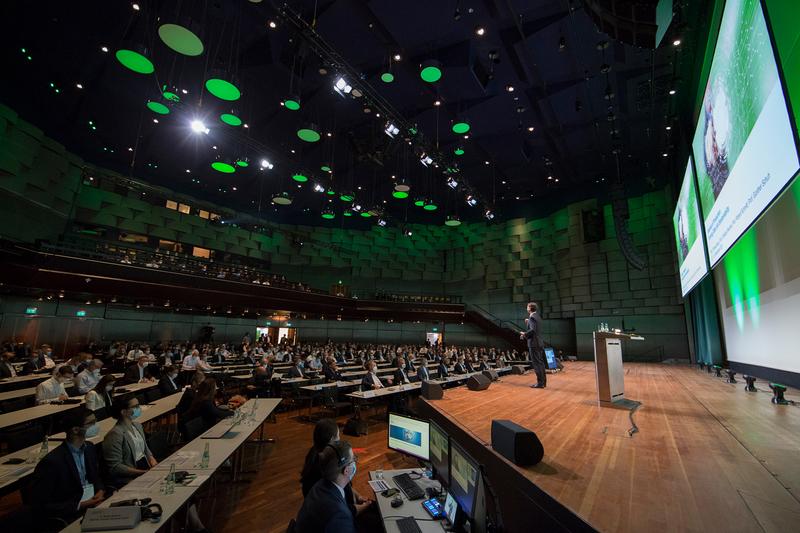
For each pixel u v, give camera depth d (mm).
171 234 21469
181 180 21969
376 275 27719
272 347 20469
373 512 3256
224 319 23625
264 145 16938
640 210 19438
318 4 9797
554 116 14492
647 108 13625
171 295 15133
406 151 17875
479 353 21531
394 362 15203
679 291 17688
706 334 13367
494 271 25859
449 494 2721
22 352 13828
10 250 11336
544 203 24016
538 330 7832
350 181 21562
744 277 9477
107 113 15078
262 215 26547
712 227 8117
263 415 6164
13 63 12875
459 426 4320
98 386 6398
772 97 4223
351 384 10367
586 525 2076
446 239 28562
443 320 24594
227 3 9781
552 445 3527
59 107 15086
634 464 2988
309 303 20594
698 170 9367
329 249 27203
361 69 12273
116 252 16094
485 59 11844
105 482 3906
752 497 2326
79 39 11414
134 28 10617
